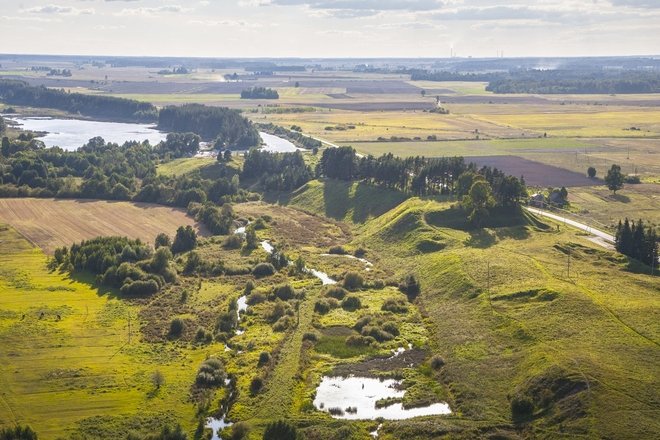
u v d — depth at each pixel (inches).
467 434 3769.7
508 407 4018.2
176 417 3949.3
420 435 3784.5
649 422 3629.4
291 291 6023.6
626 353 4333.2
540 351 4419.3
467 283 5797.2
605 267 6156.5
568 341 4542.3
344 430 3823.8
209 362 4530.0
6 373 4436.5
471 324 5123.0
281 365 4660.4
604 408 3750.0
